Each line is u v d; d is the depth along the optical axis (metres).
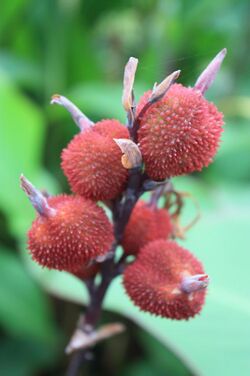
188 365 0.34
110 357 0.48
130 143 0.24
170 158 0.24
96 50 0.69
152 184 0.25
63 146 0.58
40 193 0.25
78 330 0.30
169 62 0.50
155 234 0.28
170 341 0.35
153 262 0.26
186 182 0.50
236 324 0.35
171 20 0.66
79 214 0.25
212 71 0.25
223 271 0.38
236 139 0.56
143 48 0.66
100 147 0.25
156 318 0.36
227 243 0.39
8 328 0.44
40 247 0.25
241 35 0.69
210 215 0.41
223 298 0.36
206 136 0.24
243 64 0.68
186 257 0.26
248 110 0.58
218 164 0.57
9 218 0.45
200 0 0.65
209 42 0.70
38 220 0.26
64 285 0.38
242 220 0.40
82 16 0.68
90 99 0.54
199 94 0.24
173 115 0.24
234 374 0.33
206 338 0.35
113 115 0.56
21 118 0.51
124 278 0.26
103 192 0.26
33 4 0.64
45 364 0.45
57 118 0.56
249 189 0.54
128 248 0.28
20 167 0.49
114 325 0.30
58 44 0.63
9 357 0.45
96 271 0.28
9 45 0.66
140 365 0.45
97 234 0.25
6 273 0.46
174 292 0.25
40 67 0.63
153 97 0.24
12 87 0.52
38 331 0.45
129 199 0.26
